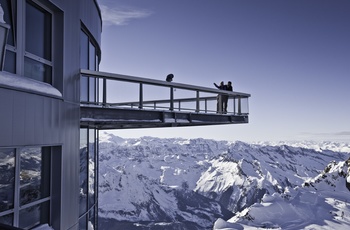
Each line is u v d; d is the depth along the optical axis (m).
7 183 5.75
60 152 7.46
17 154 5.97
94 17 10.86
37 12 7.11
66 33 7.88
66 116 7.83
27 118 6.04
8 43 5.98
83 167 10.49
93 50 11.85
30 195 6.51
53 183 7.38
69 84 8.05
